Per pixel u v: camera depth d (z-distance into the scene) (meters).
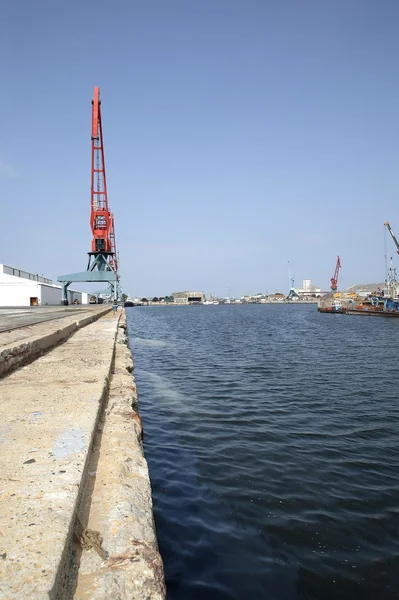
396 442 9.70
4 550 2.38
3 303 60.25
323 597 4.46
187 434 10.16
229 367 20.73
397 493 7.04
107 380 8.23
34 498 2.99
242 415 11.88
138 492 3.79
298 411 12.35
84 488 3.58
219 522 6.00
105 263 70.06
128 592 2.42
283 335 42.50
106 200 71.94
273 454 8.84
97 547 2.80
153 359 24.22
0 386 7.00
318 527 5.89
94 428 4.84
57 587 2.19
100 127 73.50
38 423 4.83
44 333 12.62
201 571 4.85
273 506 6.52
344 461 8.50
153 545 2.99
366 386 15.98
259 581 4.69
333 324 65.56
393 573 4.87
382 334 44.31
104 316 39.59
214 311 159.00
